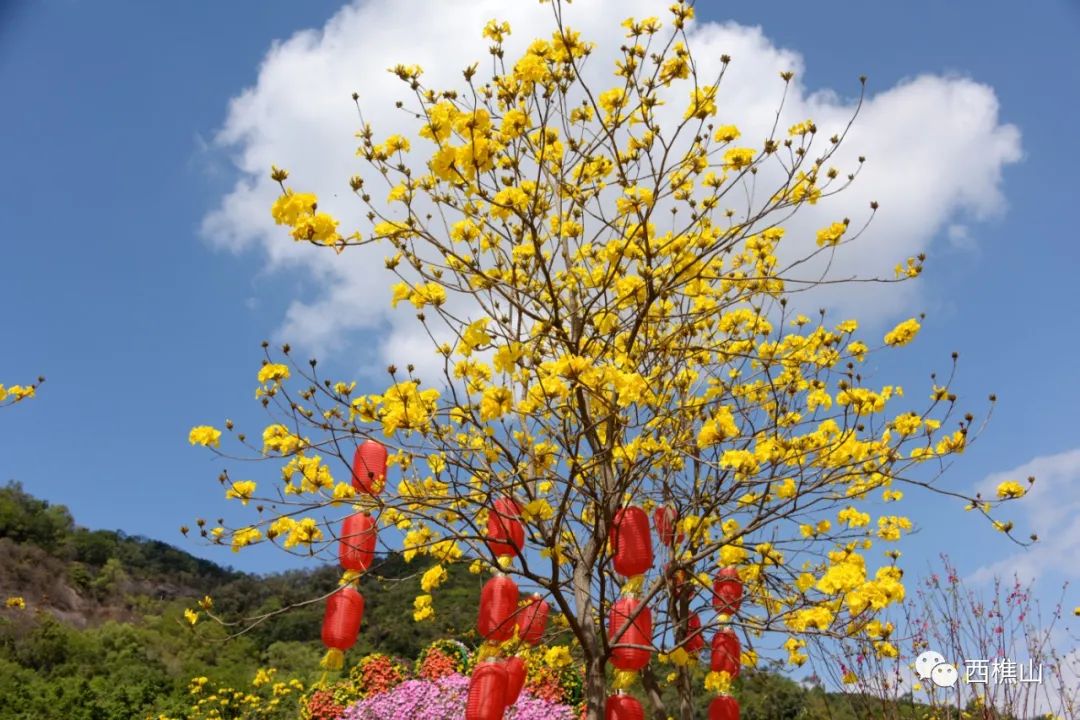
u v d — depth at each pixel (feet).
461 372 12.53
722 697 13.92
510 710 26.53
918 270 12.61
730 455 11.08
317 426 11.25
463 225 12.93
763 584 11.99
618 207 12.66
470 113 10.72
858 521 14.30
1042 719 15.90
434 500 11.69
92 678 57.16
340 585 11.77
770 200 13.00
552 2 11.19
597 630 14.32
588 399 12.66
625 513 12.12
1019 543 12.17
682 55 11.75
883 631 11.87
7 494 119.85
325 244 10.04
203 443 11.26
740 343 15.42
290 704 44.27
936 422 12.56
